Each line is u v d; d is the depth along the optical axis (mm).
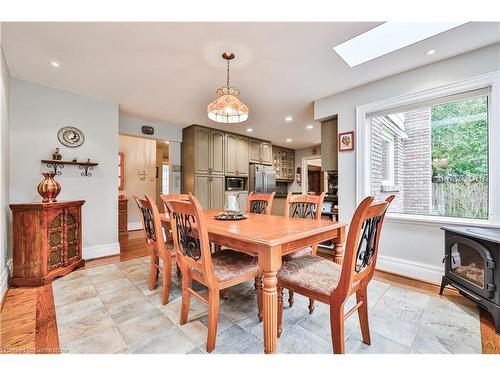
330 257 3158
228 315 1722
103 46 1991
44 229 2283
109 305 1858
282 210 5641
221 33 1817
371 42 2207
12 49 2035
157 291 2119
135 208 5637
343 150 2965
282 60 2221
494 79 1986
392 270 2576
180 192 4812
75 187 3027
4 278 2088
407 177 2641
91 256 3135
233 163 5164
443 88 2234
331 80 2658
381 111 2715
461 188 2283
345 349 1348
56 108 2871
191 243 1466
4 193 2234
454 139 2320
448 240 2000
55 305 1858
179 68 2369
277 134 5375
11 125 2568
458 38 1903
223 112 2426
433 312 1761
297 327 1569
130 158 5602
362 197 2809
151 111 3750
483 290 1640
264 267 1245
